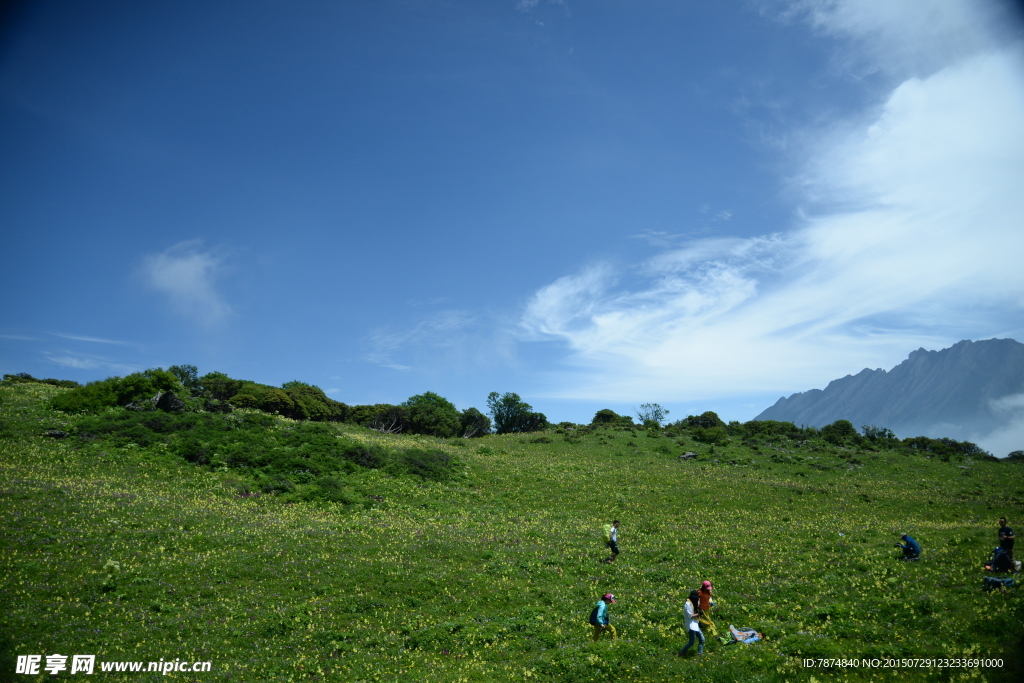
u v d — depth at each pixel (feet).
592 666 59.36
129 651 62.80
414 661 64.54
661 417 404.98
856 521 138.31
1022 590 67.10
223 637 68.69
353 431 266.36
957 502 166.71
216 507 124.06
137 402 194.39
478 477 189.98
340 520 126.82
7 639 61.26
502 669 61.57
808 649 58.85
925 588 74.43
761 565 95.96
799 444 286.25
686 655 60.80
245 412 219.61
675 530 129.59
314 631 71.67
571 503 163.02
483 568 97.86
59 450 148.15
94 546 89.97
